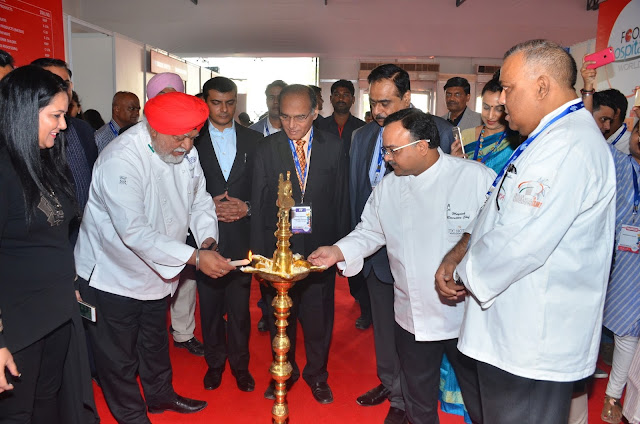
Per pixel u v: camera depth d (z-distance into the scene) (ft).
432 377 7.16
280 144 8.61
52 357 6.31
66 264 6.08
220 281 9.54
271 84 13.25
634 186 8.38
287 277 5.43
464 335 5.41
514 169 4.92
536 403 5.00
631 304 8.27
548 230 4.53
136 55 25.11
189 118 6.75
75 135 8.73
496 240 4.74
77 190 8.57
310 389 9.78
